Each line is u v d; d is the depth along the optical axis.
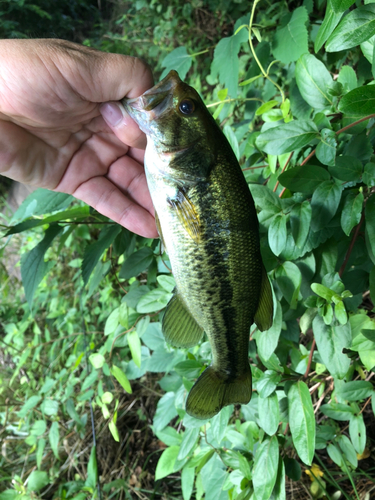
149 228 0.37
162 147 0.27
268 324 0.28
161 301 0.36
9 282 0.84
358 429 0.33
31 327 0.80
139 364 0.38
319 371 0.34
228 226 0.26
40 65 0.27
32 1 1.16
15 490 0.48
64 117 0.31
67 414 0.62
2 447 0.64
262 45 0.42
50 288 0.74
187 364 0.35
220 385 0.29
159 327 0.43
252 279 0.27
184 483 0.38
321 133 0.27
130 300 0.38
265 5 0.68
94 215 0.38
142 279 0.62
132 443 0.58
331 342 0.28
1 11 1.08
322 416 0.44
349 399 0.31
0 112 0.30
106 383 0.60
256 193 0.30
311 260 0.30
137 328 0.39
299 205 0.29
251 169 0.38
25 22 1.16
